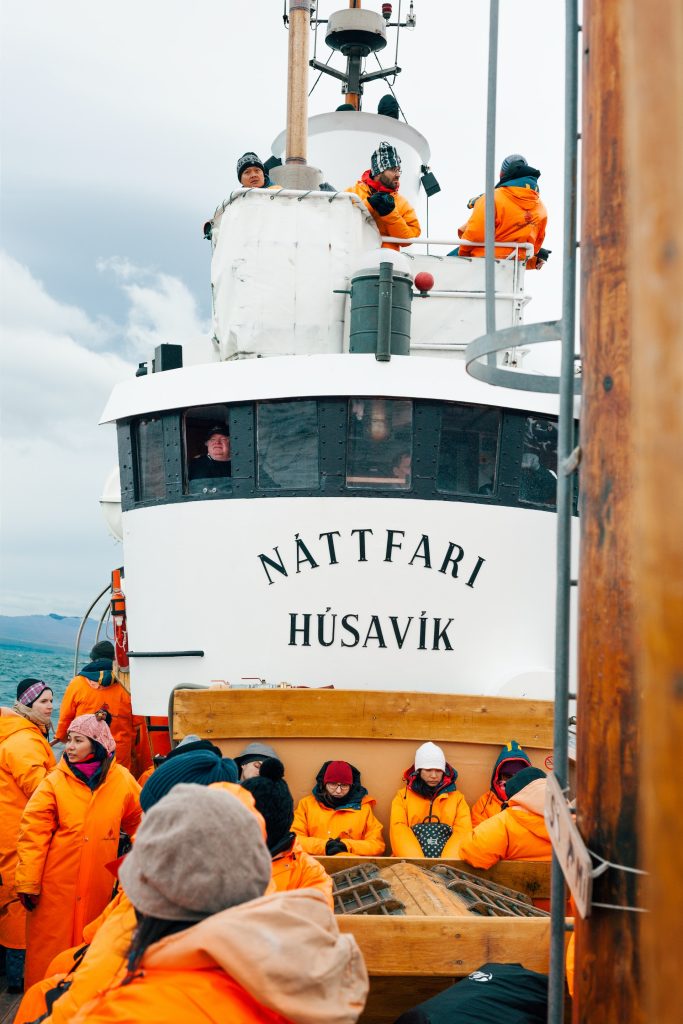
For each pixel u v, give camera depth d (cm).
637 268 115
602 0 242
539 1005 355
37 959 566
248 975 203
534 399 784
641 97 117
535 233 975
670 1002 103
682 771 106
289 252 892
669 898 105
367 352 804
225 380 790
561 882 262
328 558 761
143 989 205
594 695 230
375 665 752
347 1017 210
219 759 336
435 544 764
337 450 768
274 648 756
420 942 415
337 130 1205
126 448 834
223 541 777
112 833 579
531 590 775
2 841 659
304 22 1018
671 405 110
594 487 234
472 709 673
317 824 630
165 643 784
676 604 108
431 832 629
